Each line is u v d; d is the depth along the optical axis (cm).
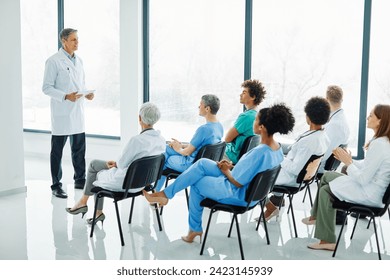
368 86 573
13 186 552
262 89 478
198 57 664
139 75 677
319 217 384
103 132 736
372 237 419
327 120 402
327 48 592
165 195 380
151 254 372
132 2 662
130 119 683
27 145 798
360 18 571
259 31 625
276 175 368
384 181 352
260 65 630
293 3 604
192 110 677
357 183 364
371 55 568
